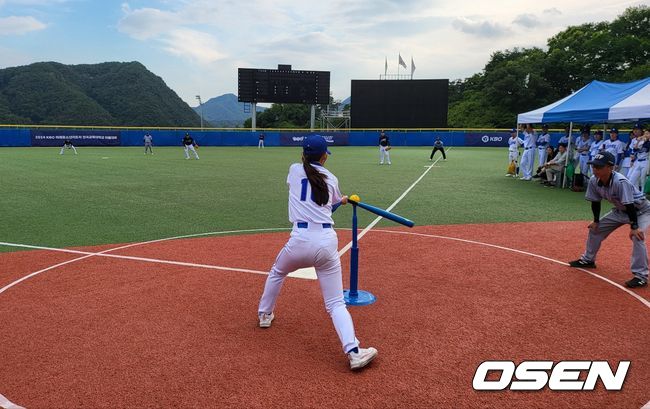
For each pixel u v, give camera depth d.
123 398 3.23
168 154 31.83
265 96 49.41
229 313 4.75
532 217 10.02
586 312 4.82
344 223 9.34
